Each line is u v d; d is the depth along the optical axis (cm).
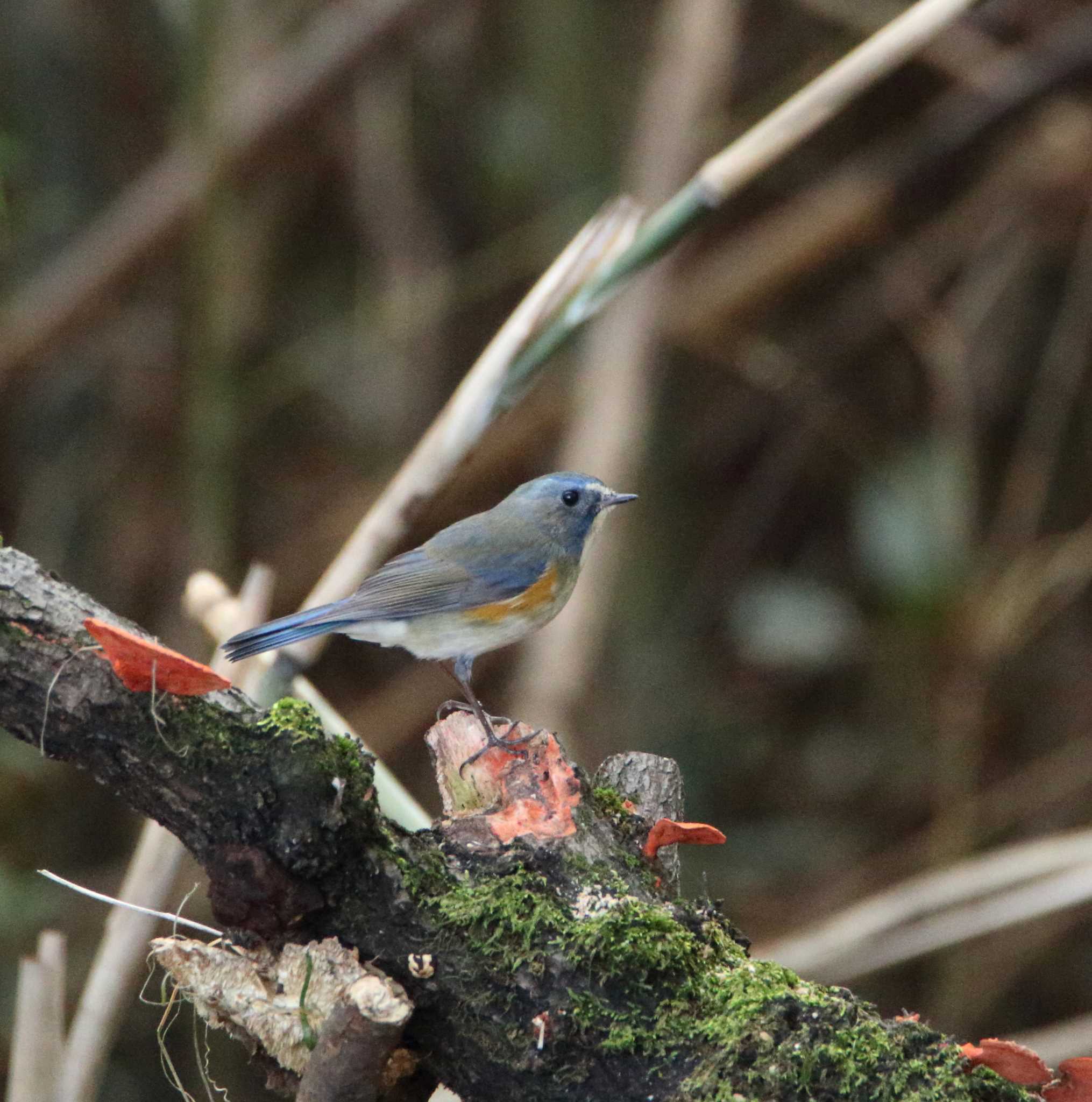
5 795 1159
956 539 1138
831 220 1250
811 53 1375
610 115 1307
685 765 1257
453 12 1292
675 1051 393
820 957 811
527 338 584
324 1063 386
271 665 609
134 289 1162
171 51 1252
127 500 1309
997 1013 1173
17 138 1195
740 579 1369
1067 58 1176
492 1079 410
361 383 1409
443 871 426
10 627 406
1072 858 804
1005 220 1265
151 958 473
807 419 1362
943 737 1146
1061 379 1275
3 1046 1024
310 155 1352
